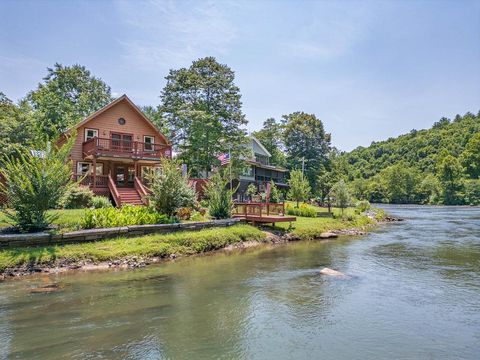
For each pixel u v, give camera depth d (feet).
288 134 221.66
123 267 38.22
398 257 46.09
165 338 19.80
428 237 67.77
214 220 59.31
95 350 18.03
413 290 30.55
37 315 22.95
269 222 67.10
